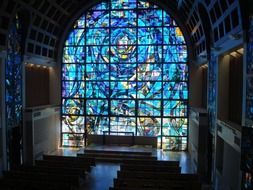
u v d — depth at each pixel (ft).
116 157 69.15
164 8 76.38
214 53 54.44
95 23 79.41
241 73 44.04
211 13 50.83
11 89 59.31
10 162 59.77
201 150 59.62
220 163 52.24
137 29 78.18
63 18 76.48
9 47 58.13
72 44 80.59
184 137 78.84
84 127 81.51
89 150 71.82
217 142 52.24
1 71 55.11
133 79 79.25
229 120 50.31
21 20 62.18
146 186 44.88
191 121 73.05
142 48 78.54
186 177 48.32
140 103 79.46
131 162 60.23
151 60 78.48
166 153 76.43
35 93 73.56
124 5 78.13
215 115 53.21
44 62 74.33
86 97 81.00
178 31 77.46
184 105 78.33
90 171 58.08
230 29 43.06
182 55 77.66
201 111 63.16
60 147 82.33
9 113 58.44
